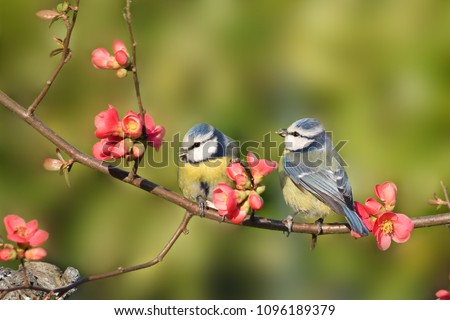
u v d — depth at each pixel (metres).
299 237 11.86
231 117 12.03
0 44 12.16
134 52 6.30
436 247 11.62
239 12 12.29
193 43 12.20
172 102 12.08
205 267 11.69
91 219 11.82
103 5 12.23
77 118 12.11
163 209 11.77
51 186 11.91
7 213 11.84
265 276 11.81
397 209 11.30
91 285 11.64
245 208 6.59
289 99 12.10
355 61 11.85
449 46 11.54
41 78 12.15
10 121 12.15
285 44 12.09
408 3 11.81
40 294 7.34
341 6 12.04
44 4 12.16
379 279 11.70
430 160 11.28
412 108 11.51
